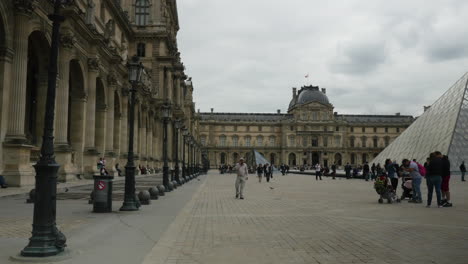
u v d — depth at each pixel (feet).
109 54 147.13
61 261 26.66
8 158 80.94
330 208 60.75
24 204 56.75
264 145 624.18
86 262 26.48
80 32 118.83
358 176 207.92
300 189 111.14
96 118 147.64
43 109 105.40
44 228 27.76
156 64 236.63
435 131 204.74
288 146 608.60
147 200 63.62
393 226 42.57
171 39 261.44
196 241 33.91
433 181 62.64
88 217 47.24
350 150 621.72
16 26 84.23
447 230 40.04
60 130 105.91
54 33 29.12
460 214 53.11
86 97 126.82
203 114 645.10
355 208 60.85
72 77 123.85
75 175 116.37
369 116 648.38
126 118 175.01
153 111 225.76
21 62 84.58
